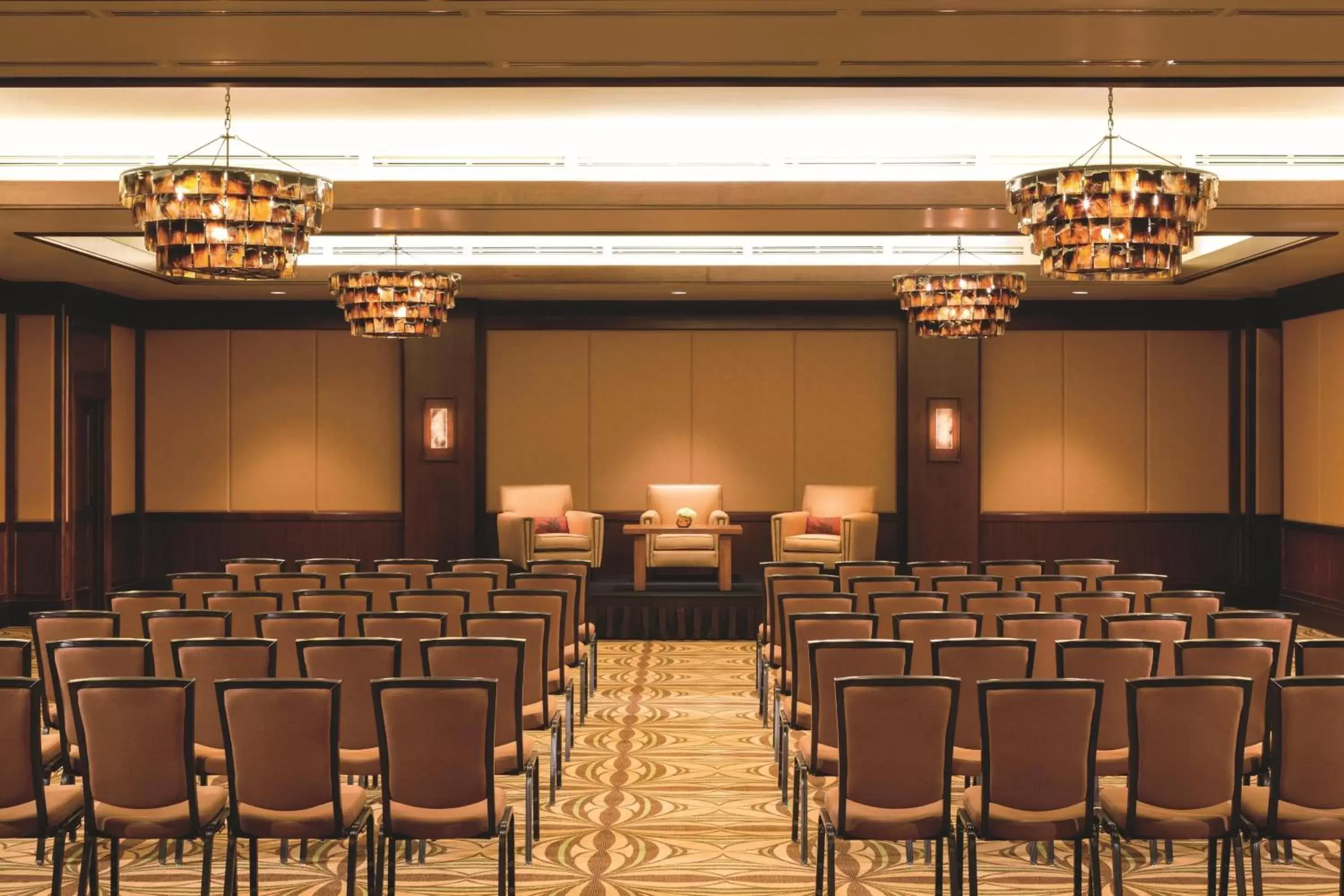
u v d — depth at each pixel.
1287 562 12.38
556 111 7.26
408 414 12.94
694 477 13.38
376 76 5.30
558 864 5.00
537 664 5.80
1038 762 4.05
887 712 4.11
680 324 13.20
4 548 11.33
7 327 11.38
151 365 13.34
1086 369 13.34
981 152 7.77
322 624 5.81
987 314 9.31
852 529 11.80
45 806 4.11
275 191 5.46
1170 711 4.03
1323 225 8.27
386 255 11.33
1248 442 12.79
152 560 13.38
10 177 7.78
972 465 12.95
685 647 10.82
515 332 13.36
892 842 5.30
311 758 4.11
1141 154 7.82
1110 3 4.38
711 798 5.98
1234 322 13.08
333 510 13.37
